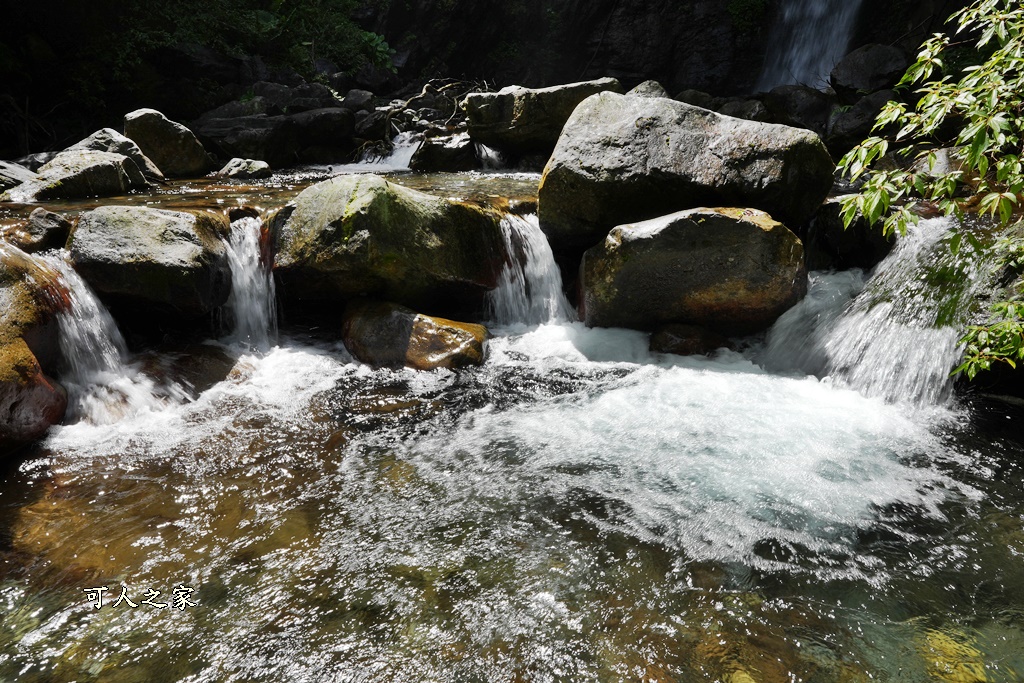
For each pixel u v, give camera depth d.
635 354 5.92
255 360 5.73
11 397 4.23
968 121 3.14
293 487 3.98
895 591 3.18
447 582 3.23
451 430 4.67
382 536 3.55
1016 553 3.43
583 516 3.72
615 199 6.19
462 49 20.69
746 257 5.58
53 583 3.21
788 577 3.27
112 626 2.97
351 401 5.09
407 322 5.77
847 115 11.89
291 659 2.80
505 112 10.77
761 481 4.04
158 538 3.52
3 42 12.56
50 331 4.77
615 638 2.90
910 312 5.24
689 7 21.55
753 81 21.53
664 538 3.54
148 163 9.52
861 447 4.42
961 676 2.71
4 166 8.54
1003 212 2.94
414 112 15.05
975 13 3.28
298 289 6.08
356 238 5.73
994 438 4.53
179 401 5.04
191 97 14.06
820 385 5.37
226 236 6.08
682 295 5.84
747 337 6.05
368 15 18.92
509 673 2.73
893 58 12.35
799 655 2.81
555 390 5.29
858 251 6.21
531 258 6.81
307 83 15.12
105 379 5.05
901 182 3.09
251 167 10.54
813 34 19.98
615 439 4.54
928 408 4.94
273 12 17.00
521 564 3.35
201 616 3.02
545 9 21.53
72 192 7.89
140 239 5.39
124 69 13.52
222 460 4.27
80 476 4.07
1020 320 3.86
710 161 6.03
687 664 2.77
